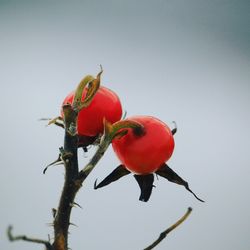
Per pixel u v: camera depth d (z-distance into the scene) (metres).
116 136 1.53
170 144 1.54
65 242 1.52
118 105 1.54
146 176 1.54
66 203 1.52
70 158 1.52
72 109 1.52
